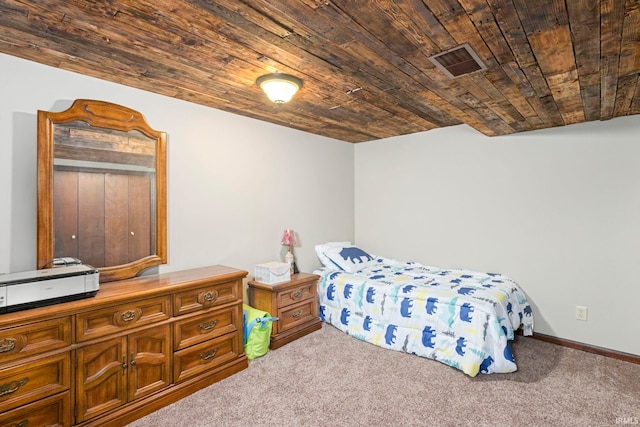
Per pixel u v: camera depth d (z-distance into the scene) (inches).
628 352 108.6
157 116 99.4
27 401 62.7
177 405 82.1
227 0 52.8
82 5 55.2
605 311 112.4
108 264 89.0
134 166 94.1
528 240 126.9
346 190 171.2
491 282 121.1
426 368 100.5
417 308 110.1
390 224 163.6
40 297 65.9
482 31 58.8
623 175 109.0
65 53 73.7
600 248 113.3
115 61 77.4
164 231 99.3
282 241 136.6
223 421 76.4
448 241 145.8
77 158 84.2
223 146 116.3
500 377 95.7
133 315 77.1
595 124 113.3
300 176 146.1
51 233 79.6
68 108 82.9
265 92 92.3
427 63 72.2
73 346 68.2
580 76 76.2
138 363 77.8
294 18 57.4
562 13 52.9
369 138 163.5
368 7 53.1
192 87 93.7
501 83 80.7
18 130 76.8
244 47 69.1
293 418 77.4
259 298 120.3
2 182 75.1
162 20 59.5
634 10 51.6
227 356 96.3
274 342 114.4
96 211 87.2
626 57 67.1
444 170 146.1
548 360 107.1
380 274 136.9
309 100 102.1
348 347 115.7
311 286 130.7
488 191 135.3
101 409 71.9
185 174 106.0
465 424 75.4
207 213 112.1
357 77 82.4
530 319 122.0
